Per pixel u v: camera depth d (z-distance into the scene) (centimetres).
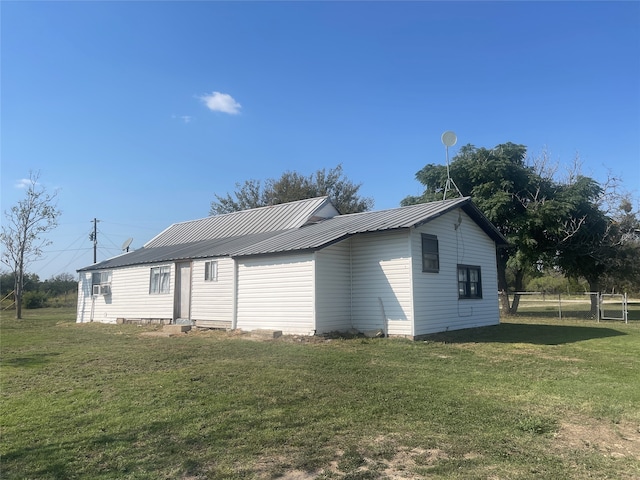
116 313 2147
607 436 487
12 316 2870
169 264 1888
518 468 404
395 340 1269
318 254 1341
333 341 1230
